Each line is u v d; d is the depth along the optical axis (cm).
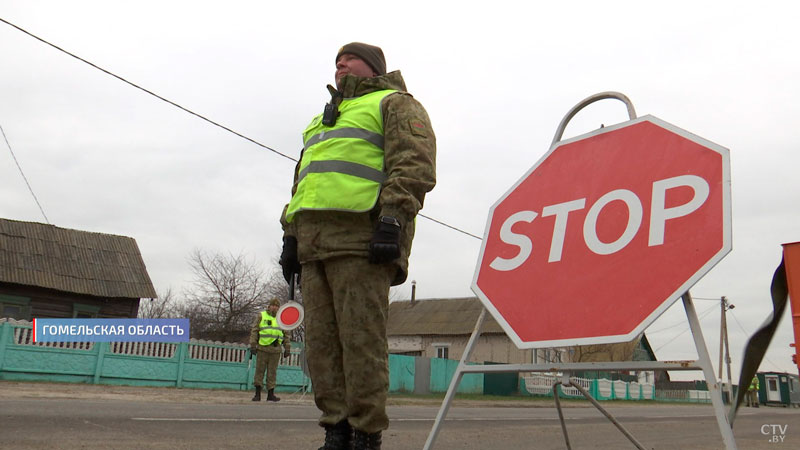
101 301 1980
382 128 250
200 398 1002
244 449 418
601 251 206
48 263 1927
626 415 1187
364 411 234
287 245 270
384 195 233
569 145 238
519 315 219
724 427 158
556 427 740
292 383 1420
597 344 193
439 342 3512
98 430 461
